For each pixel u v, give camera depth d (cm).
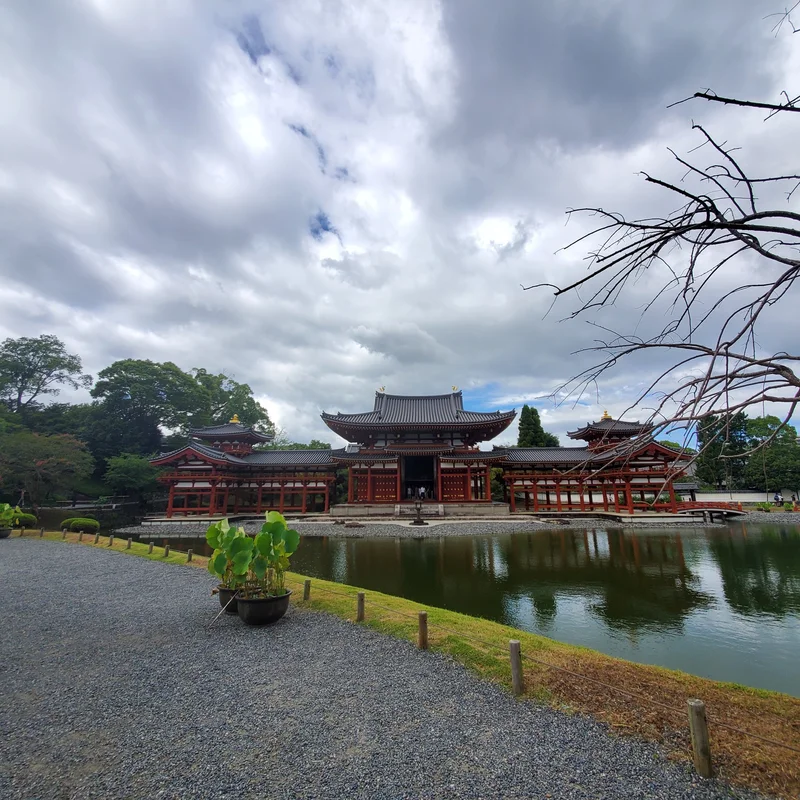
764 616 1233
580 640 1048
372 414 4994
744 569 1862
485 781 455
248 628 981
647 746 510
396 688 675
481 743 524
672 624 1166
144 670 756
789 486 4622
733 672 873
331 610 1095
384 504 4091
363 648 851
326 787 447
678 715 567
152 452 6288
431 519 3747
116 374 6100
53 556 2011
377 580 1731
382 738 537
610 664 729
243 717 592
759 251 297
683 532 3064
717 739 515
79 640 915
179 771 475
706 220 299
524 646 817
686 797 429
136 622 1037
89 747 522
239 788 446
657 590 1533
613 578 1722
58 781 458
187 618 1066
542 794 435
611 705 599
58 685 698
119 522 3994
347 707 617
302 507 4412
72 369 6106
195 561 1858
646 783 450
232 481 4350
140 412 6334
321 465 4509
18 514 2775
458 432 4747
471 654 788
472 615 1255
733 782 447
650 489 3850
